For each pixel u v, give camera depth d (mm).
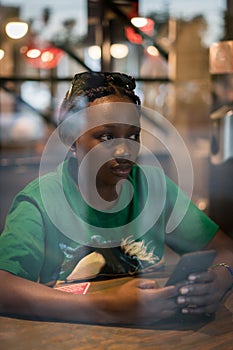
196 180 3201
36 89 4824
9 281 1239
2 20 4723
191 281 1225
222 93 2705
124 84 1329
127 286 1243
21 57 4852
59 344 1106
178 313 1223
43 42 4758
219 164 2652
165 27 4656
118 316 1203
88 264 1396
